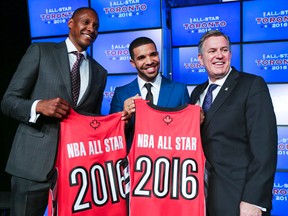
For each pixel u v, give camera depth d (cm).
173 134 152
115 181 155
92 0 285
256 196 134
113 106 186
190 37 280
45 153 155
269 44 263
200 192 146
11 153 162
